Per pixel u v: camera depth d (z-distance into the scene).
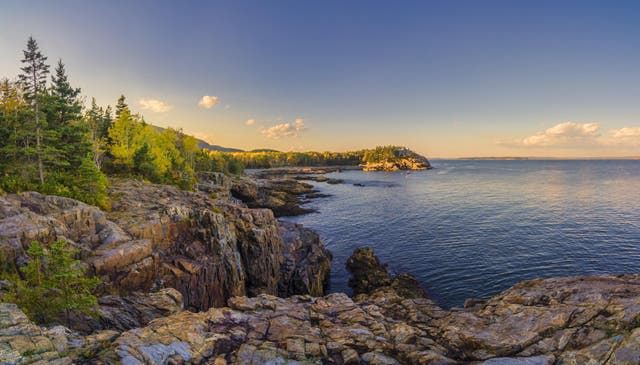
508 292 15.52
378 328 14.59
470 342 12.09
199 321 13.95
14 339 9.67
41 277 14.02
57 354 9.46
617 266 34.31
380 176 188.38
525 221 55.69
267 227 36.62
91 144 43.56
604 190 97.12
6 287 14.27
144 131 69.75
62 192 29.70
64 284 13.81
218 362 10.96
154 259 23.73
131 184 45.62
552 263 35.66
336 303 18.20
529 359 9.94
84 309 13.95
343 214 70.56
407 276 33.16
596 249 39.50
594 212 61.50
